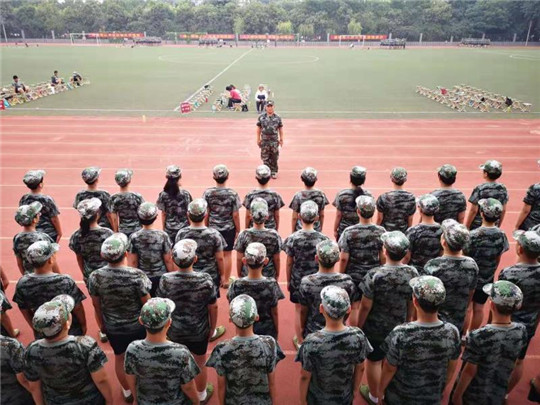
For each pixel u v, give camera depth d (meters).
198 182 12.93
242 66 45.50
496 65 48.03
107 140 17.44
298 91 29.94
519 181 13.21
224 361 3.57
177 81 34.16
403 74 39.78
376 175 13.64
